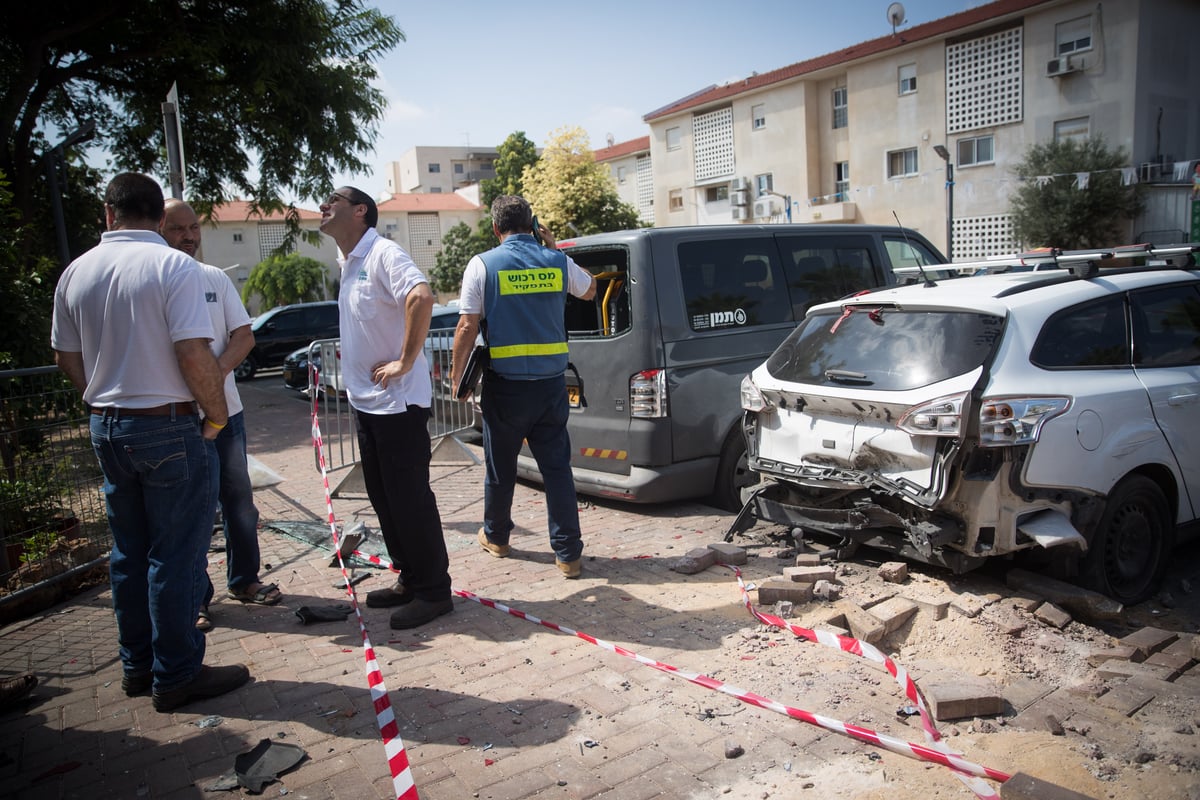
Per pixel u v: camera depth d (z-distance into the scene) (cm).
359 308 399
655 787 270
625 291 583
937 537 392
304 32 1525
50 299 857
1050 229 2512
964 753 283
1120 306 453
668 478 577
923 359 415
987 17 2730
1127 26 2472
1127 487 424
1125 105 2506
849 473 436
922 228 3027
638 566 491
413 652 383
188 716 328
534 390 454
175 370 316
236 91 1533
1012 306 414
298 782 279
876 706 318
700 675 347
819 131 3400
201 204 1775
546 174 3922
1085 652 361
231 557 448
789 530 541
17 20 1345
